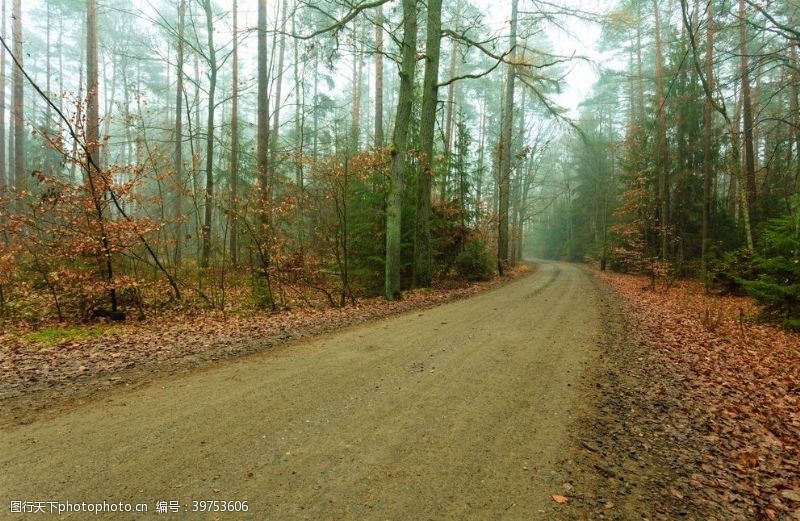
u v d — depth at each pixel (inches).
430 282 608.7
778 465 142.6
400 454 132.0
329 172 480.1
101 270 369.4
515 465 129.0
